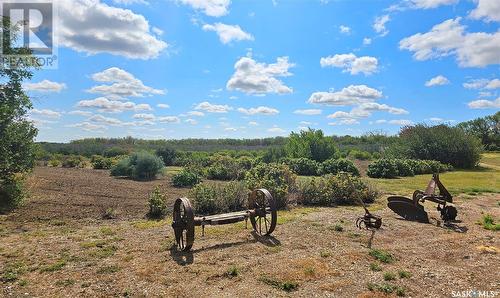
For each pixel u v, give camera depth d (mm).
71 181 14922
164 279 4895
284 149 24641
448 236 7227
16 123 10039
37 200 10391
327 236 7078
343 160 19250
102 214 8945
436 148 26578
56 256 5789
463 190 13930
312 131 25641
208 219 6457
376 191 12211
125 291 4504
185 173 14961
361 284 4754
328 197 11070
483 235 7305
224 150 37969
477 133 53375
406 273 5086
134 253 5973
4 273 5035
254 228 7535
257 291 4539
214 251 6086
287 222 8266
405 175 19875
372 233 7398
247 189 10539
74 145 37500
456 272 5215
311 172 19797
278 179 11625
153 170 17703
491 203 11375
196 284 4746
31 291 4512
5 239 6723
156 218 8719
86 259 5652
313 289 4602
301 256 5844
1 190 9328
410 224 8312
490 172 22969
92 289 4582
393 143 30828
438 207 8914
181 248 6188
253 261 5574
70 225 7910
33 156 10539
